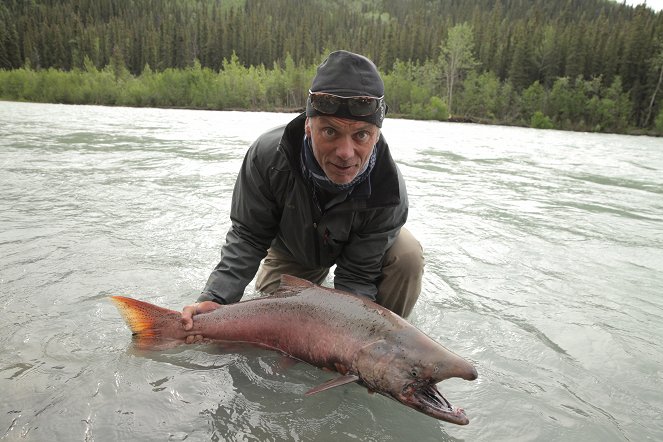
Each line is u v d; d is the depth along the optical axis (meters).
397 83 61.47
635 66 62.94
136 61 92.31
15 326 2.51
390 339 2.08
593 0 154.12
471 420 1.97
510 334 2.72
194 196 5.73
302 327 2.33
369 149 2.17
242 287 2.75
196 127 18.77
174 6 141.00
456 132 26.80
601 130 53.88
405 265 2.74
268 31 98.88
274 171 2.52
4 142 10.35
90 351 2.32
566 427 1.94
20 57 89.31
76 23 100.62
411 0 191.75
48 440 1.72
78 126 16.50
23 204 5.00
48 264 3.37
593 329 2.81
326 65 2.07
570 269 3.86
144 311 2.45
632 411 2.07
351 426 1.90
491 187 7.69
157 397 2.00
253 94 61.22
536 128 51.59
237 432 1.81
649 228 5.32
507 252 4.23
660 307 3.18
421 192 6.90
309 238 2.68
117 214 4.79
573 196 7.29
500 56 73.50
